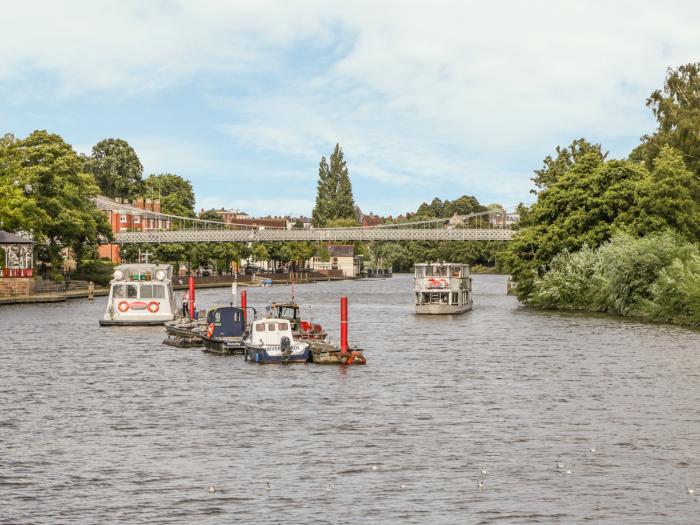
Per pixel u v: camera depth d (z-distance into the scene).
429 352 64.06
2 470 31.39
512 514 27.03
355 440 35.44
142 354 63.25
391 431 36.97
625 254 91.50
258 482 30.00
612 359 58.25
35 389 47.44
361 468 31.55
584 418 39.34
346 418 39.56
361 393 45.88
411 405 42.53
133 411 41.31
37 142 141.00
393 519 26.62
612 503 27.97
